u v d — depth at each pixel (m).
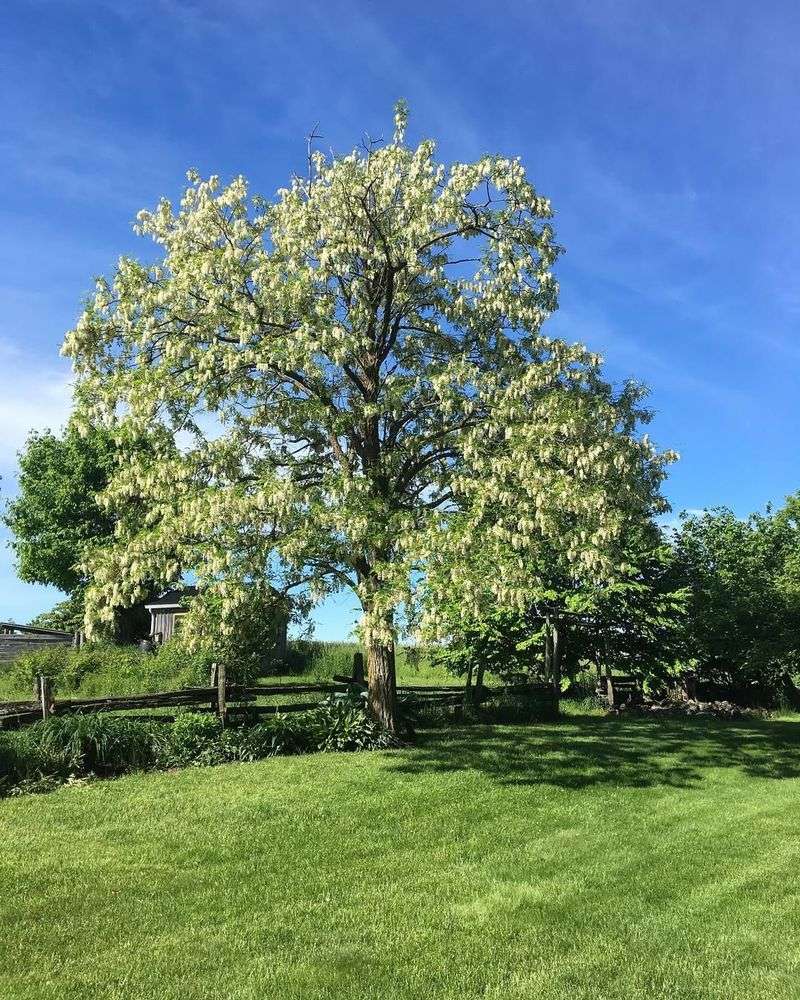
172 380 10.62
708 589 20.36
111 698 12.16
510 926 5.58
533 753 12.56
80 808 8.80
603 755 12.70
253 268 10.99
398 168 12.15
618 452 10.69
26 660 23.44
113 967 4.89
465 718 16.47
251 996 4.53
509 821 8.57
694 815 8.97
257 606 11.74
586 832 8.18
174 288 10.50
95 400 10.68
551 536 10.74
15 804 9.00
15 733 10.45
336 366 12.02
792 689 21.98
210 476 10.92
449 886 6.45
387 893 6.27
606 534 10.51
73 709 11.83
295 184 12.43
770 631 17.45
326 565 11.56
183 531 9.60
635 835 8.08
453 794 9.69
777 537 22.95
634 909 5.91
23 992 4.55
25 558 37.34
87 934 5.40
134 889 6.30
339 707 13.17
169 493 10.19
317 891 6.32
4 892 6.16
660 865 7.03
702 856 7.32
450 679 24.98
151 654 24.14
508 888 6.40
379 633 9.38
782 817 8.90
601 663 20.30
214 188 11.70
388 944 5.26
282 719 12.58
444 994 4.55
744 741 14.73
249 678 15.94
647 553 18.86
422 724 15.70
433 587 9.27
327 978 4.75
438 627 9.42
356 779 10.37
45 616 41.59
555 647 18.97
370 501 10.11
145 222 12.12
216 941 5.29
